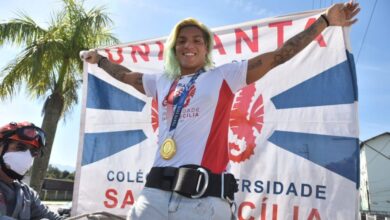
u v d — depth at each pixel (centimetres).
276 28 358
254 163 342
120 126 404
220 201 211
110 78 416
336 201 312
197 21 251
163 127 235
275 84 347
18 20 945
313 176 322
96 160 404
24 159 266
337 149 318
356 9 245
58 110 935
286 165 332
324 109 328
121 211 385
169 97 240
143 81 273
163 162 223
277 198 330
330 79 329
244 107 354
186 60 245
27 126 269
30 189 293
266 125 344
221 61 368
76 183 404
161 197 214
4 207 261
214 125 224
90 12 966
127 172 391
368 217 2198
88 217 299
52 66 925
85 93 421
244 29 367
